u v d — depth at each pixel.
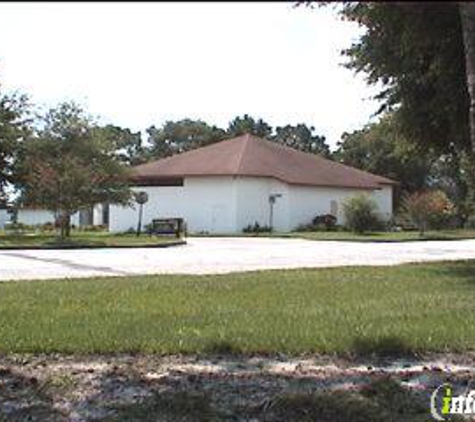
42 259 25.70
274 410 6.84
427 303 12.64
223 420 6.63
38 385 7.58
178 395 7.17
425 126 19.55
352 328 10.05
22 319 10.94
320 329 9.99
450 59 14.42
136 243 35.94
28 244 34.19
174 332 9.85
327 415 6.74
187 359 8.69
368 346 9.01
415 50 11.81
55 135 46.00
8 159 46.66
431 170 76.31
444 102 17.66
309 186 62.28
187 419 6.63
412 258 26.11
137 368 8.27
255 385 7.61
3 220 77.94
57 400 7.12
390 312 11.57
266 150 64.25
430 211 54.03
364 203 56.06
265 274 17.98
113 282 16.06
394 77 18.41
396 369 8.25
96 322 10.66
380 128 21.00
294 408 6.86
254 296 13.67
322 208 63.31
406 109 19.12
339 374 8.02
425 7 7.23
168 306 12.34
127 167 48.19
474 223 58.22
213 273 18.80
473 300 13.05
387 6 7.34
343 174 66.38
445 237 47.41
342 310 11.82
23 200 45.75
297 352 8.95
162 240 39.44
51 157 43.12
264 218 61.22
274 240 44.78
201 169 60.72
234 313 11.52
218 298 13.38
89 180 39.06
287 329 10.00
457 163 22.38
